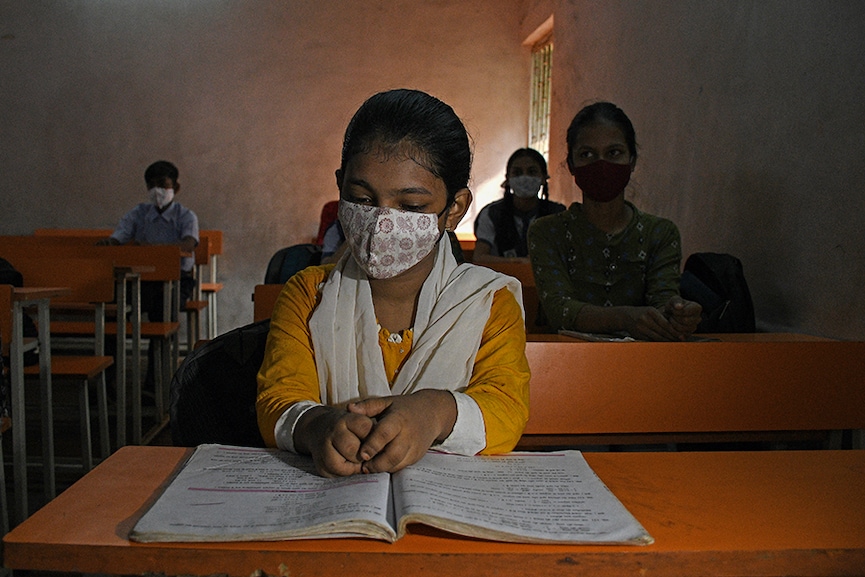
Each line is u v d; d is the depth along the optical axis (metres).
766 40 2.45
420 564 0.64
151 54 6.20
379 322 1.08
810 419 1.49
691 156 3.04
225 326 6.38
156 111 6.23
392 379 1.05
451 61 6.35
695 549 0.67
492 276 1.09
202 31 6.21
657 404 1.44
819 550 0.68
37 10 6.12
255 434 1.21
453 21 6.34
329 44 6.29
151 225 5.39
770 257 2.41
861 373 1.50
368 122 0.96
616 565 0.65
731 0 2.70
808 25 2.20
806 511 0.77
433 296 1.06
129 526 0.68
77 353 5.86
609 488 0.83
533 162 3.90
